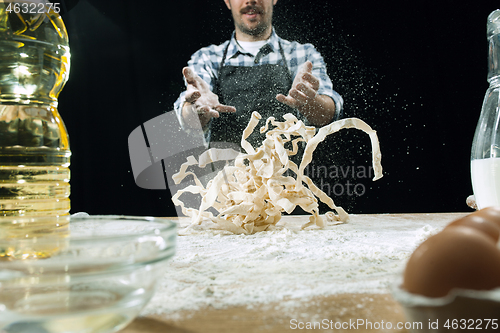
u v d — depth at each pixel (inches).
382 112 76.8
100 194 85.4
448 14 74.2
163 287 14.9
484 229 10.2
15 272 8.1
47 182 23.0
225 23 77.5
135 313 9.2
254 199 28.9
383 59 75.7
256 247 22.5
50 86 23.6
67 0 81.7
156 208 83.6
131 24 82.2
